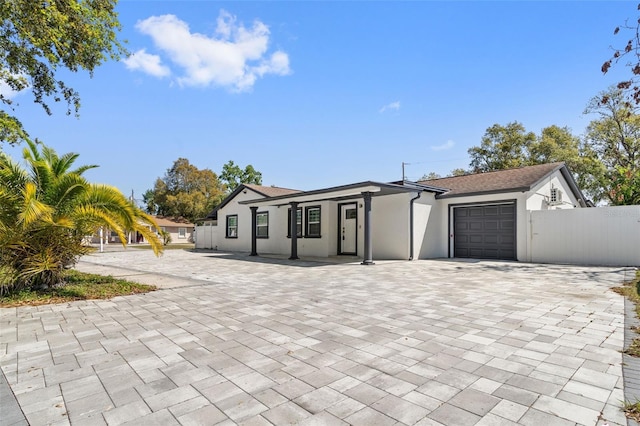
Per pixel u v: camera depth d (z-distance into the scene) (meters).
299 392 2.54
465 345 3.52
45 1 8.43
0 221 5.80
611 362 3.04
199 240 24.22
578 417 2.16
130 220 6.78
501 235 12.52
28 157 6.47
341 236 15.39
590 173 21.94
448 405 2.33
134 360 3.18
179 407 2.32
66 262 6.95
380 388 2.59
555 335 3.79
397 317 4.66
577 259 10.87
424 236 13.30
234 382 2.71
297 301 5.73
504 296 5.98
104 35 10.32
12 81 10.03
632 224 10.09
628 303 5.32
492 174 15.07
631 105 4.75
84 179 6.80
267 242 18.27
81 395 2.50
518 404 2.33
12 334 3.98
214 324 4.38
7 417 2.20
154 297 6.16
